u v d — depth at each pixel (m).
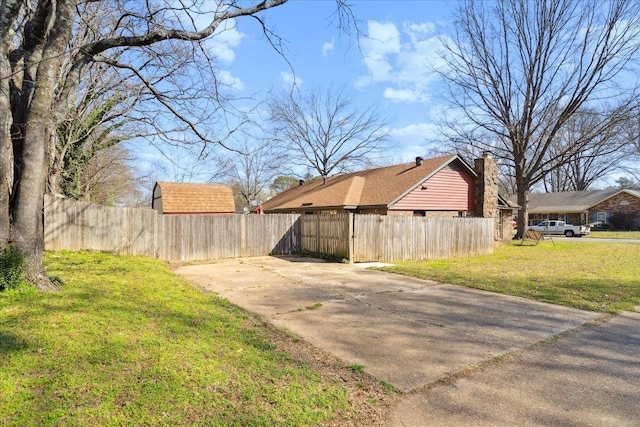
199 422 2.59
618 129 22.22
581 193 42.25
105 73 11.42
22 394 2.71
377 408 2.99
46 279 5.45
